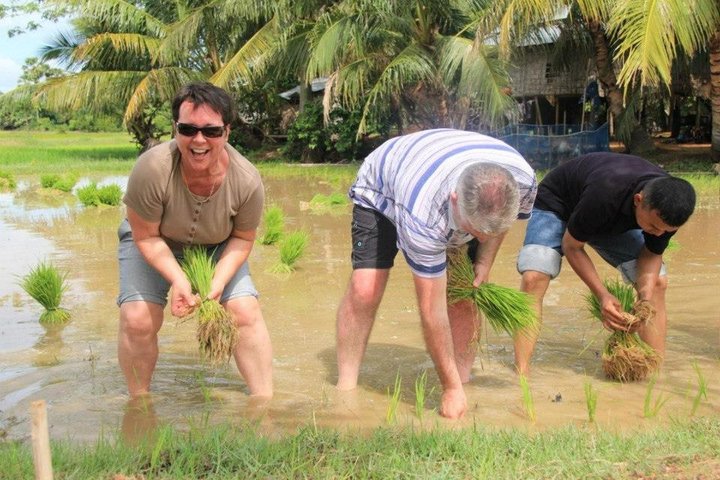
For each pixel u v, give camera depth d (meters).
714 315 5.98
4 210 13.70
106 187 14.38
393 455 3.25
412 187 3.73
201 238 4.29
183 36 23.56
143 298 4.30
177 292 4.09
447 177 3.63
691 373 4.75
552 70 23.58
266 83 28.09
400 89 21.05
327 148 25.64
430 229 3.67
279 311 6.30
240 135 29.23
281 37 21.78
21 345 5.45
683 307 6.20
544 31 21.41
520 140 20.14
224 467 3.19
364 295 4.42
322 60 19.39
